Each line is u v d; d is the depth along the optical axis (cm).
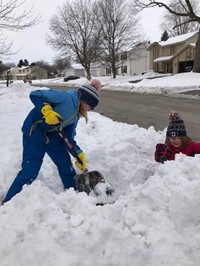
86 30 4669
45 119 324
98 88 359
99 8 4581
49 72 10925
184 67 4566
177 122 423
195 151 424
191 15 2830
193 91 1866
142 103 1477
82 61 4788
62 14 4744
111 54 4588
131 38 4688
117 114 1148
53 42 4838
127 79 4053
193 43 4453
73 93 350
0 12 1100
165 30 7044
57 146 360
